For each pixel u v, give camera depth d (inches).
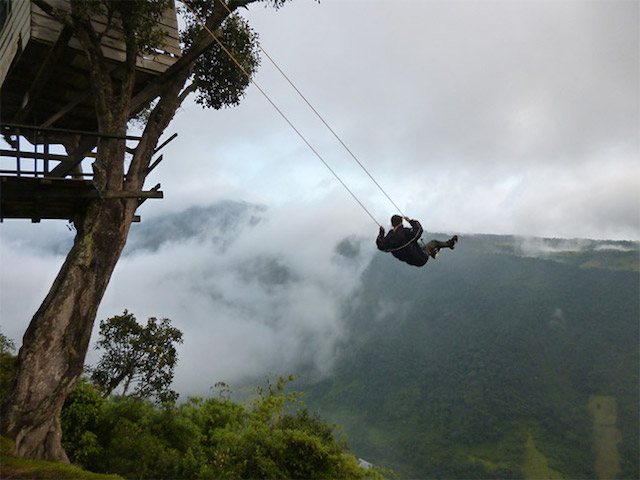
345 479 591.2
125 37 399.9
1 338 458.9
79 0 361.4
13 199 347.6
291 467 543.5
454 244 354.6
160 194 395.5
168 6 404.8
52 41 401.4
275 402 730.8
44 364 329.7
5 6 467.5
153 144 446.6
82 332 354.3
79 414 455.2
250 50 565.0
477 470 6786.4
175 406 612.1
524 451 7273.6
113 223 386.9
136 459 439.8
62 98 504.7
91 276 367.9
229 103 624.1
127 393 636.1
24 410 313.4
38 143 524.7
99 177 387.2
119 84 506.9
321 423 691.4
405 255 336.5
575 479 6259.8
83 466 420.2
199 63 568.1
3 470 252.5
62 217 401.7
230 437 570.9
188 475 470.6
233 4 494.9
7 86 478.9
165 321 697.0
